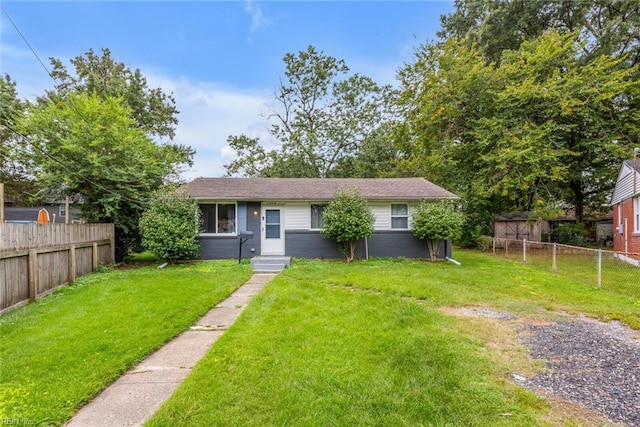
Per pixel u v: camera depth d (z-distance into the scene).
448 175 16.88
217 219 11.46
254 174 24.28
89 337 4.07
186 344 4.04
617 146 13.59
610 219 23.28
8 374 3.12
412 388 2.89
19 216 21.80
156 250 9.84
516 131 14.03
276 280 7.74
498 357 3.56
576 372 3.26
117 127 10.72
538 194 15.42
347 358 3.47
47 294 6.57
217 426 2.39
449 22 21.17
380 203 11.85
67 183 9.98
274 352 3.62
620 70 14.31
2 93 13.99
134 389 2.97
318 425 2.40
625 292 6.64
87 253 8.77
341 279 7.67
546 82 14.01
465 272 8.73
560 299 6.03
